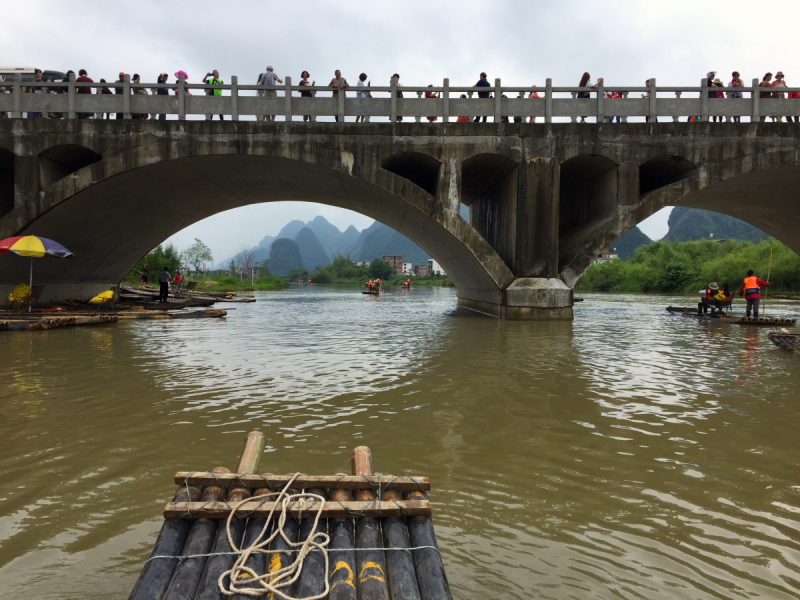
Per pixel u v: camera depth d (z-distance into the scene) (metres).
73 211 17.17
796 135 16.69
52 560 3.12
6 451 4.85
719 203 22.72
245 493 3.06
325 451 4.84
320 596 2.45
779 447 5.04
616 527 3.56
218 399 6.72
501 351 10.78
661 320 19.06
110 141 16.12
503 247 19.00
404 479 3.14
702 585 2.94
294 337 13.18
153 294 27.39
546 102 16.81
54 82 16.03
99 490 4.04
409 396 6.90
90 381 7.77
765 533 3.50
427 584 2.56
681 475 4.38
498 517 3.68
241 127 16.31
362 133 16.52
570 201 20.83
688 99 16.83
